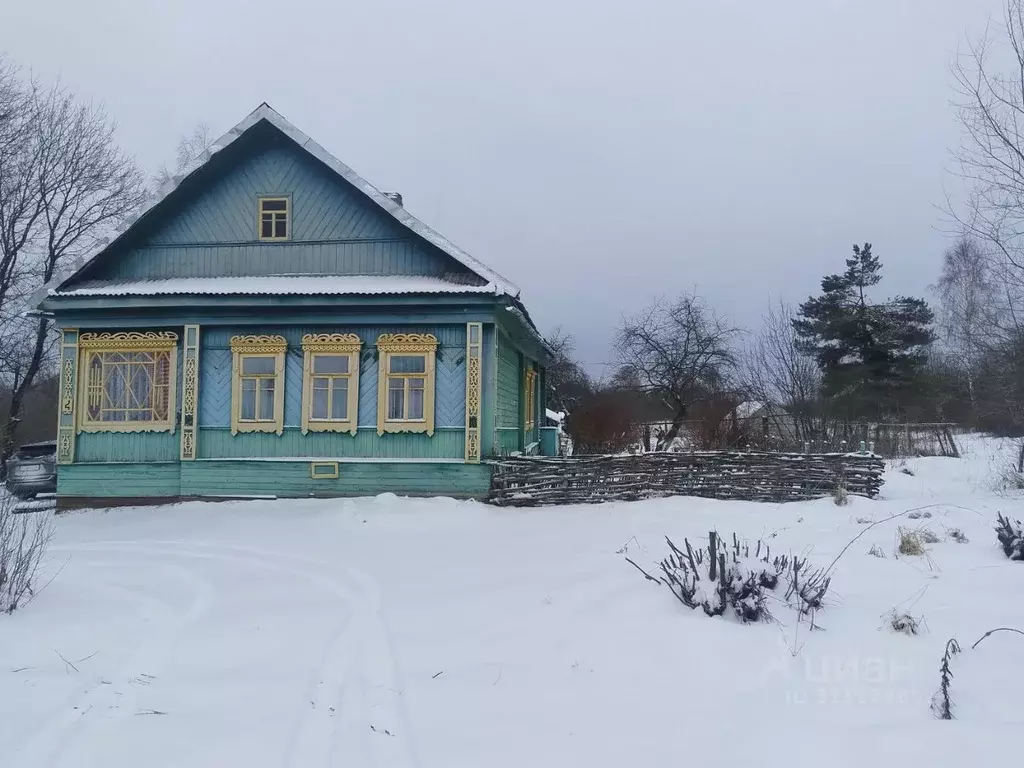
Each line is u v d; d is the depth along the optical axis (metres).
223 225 15.09
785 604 6.39
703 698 4.75
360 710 4.70
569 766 3.86
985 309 15.05
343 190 14.93
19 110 24.77
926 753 3.86
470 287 13.59
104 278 15.12
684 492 13.36
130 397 14.58
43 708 4.66
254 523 12.41
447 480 13.71
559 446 24.70
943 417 28.56
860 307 36.16
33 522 13.14
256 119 14.52
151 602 7.48
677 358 29.48
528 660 5.54
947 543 8.93
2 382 28.50
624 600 6.80
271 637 6.25
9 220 25.48
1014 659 5.21
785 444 18.66
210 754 4.06
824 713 4.44
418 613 6.89
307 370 14.25
